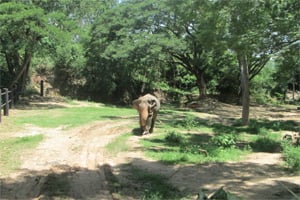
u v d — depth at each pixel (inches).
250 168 435.8
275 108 1581.0
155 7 1248.2
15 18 930.7
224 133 690.8
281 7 537.3
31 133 637.9
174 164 449.1
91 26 1357.0
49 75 1505.9
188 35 1307.8
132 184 369.4
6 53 1126.4
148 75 1509.6
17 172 401.4
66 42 1076.5
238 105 1647.4
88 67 1489.9
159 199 321.7
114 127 738.8
